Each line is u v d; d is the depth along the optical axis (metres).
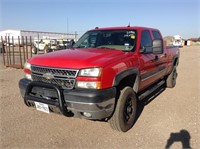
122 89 4.16
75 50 4.69
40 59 4.09
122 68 4.01
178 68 13.62
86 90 3.54
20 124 4.55
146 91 5.49
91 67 3.57
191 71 12.27
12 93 6.95
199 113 5.32
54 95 3.68
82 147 3.69
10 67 13.49
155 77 5.93
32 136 4.05
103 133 4.20
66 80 3.65
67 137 4.03
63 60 3.79
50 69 3.82
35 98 3.84
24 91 4.13
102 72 3.59
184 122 4.76
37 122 4.67
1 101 6.07
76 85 3.61
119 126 4.09
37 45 25.84
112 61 3.87
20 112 5.24
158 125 4.60
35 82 3.86
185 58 21.70
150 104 5.99
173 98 6.60
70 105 3.59
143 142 3.88
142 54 4.93
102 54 4.12
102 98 3.53
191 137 4.07
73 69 3.61
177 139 3.99
